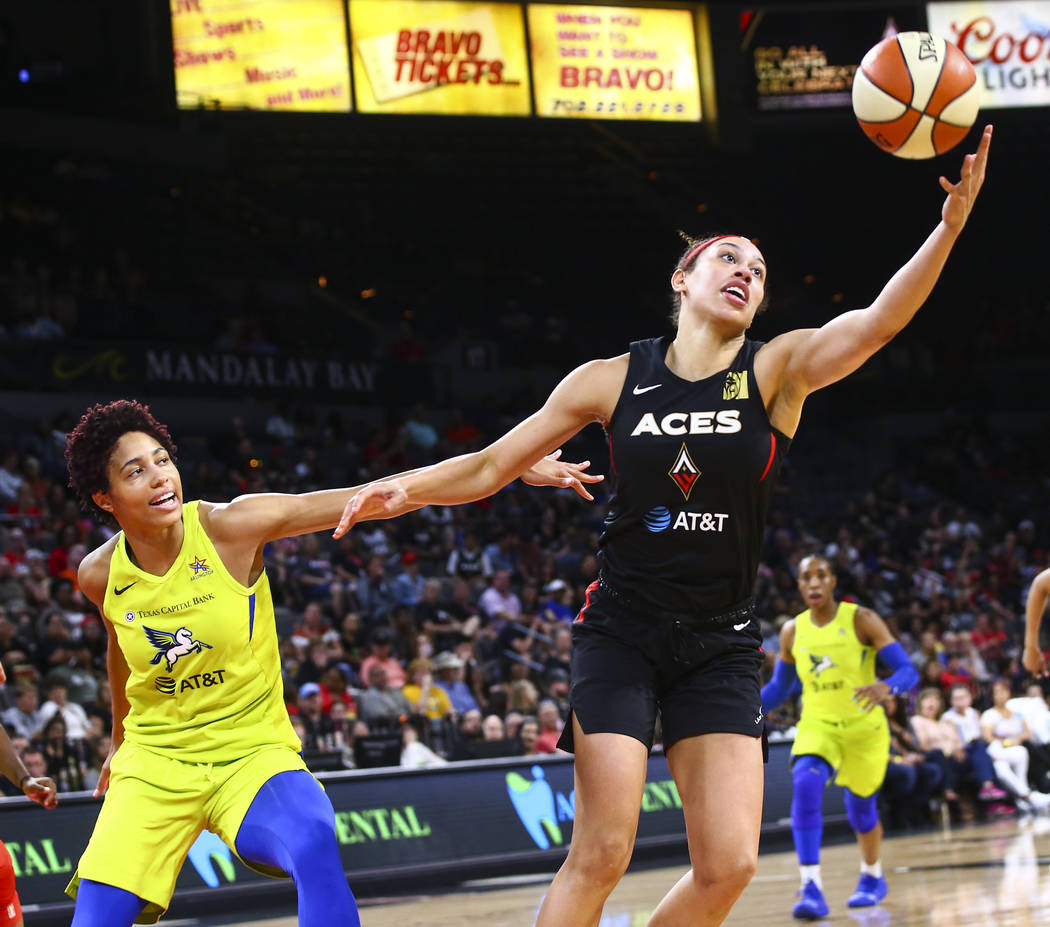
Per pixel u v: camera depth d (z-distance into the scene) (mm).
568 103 29891
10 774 5258
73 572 15875
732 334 4336
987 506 27953
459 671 14773
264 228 29453
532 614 18250
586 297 32125
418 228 31797
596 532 22922
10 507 17891
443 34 29031
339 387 24688
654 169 33594
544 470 4582
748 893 9570
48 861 9359
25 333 22016
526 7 29641
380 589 17438
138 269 26234
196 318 24406
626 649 4328
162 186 28109
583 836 4137
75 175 26641
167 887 4258
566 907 4098
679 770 4309
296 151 30906
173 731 4359
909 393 30203
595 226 32938
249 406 23484
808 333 4254
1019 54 31062
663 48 30688
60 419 20141
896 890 9266
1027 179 33656
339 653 14734
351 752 12703
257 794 4203
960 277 33438
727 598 4336
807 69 31422
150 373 22469
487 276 31328
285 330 25812
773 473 4262
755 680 4387
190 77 27438
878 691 8258
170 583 4332
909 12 31062
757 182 33781
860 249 33844
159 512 4281
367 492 4277
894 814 14516
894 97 4492
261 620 4449
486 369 28156
